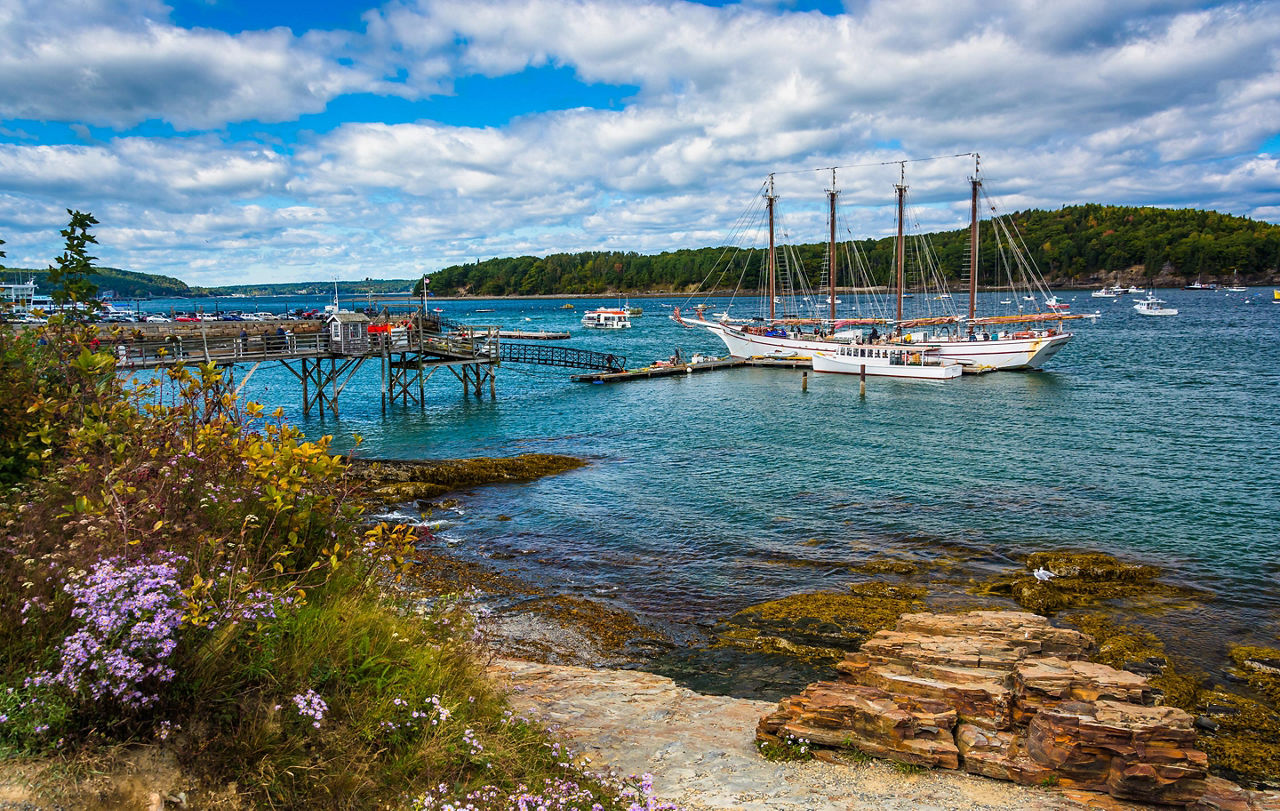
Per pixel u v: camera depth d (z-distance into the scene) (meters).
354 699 6.02
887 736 8.20
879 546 20.20
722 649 14.06
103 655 4.77
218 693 5.25
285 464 6.98
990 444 34.56
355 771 5.36
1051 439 35.41
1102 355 72.00
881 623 15.06
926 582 17.53
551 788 6.00
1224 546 19.98
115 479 6.11
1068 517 22.77
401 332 45.72
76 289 8.70
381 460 27.95
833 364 64.38
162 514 6.10
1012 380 58.00
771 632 14.78
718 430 39.34
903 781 7.68
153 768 4.71
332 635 6.51
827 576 18.00
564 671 11.74
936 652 9.84
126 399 7.32
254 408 7.73
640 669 13.22
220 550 6.02
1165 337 88.06
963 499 24.95
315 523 7.98
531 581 17.58
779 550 19.89
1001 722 8.53
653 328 130.50
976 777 7.84
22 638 5.11
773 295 82.94
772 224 82.44
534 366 71.81
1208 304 152.25
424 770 5.68
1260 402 44.03
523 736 6.87
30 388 7.52
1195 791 7.35
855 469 29.70
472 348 50.00
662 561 19.12
